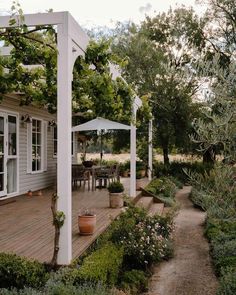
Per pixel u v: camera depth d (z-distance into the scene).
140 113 12.24
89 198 10.05
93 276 4.18
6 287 4.02
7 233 6.00
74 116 15.09
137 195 11.17
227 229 8.16
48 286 3.80
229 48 4.57
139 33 21.38
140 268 6.18
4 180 9.55
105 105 7.25
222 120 3.63
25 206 8.70
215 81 3.90
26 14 4.66
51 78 6.32
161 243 6.75
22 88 7.46
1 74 6.23
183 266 6.61
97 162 20.69
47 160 12.77
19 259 4.19
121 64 6.73
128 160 22.62
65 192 4.58
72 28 4.76
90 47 5.56
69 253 4.56
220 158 4.00
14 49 5.62
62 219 4.47
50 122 12.92
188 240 8.52
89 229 5.96
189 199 14.98
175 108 18.94
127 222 6.78
